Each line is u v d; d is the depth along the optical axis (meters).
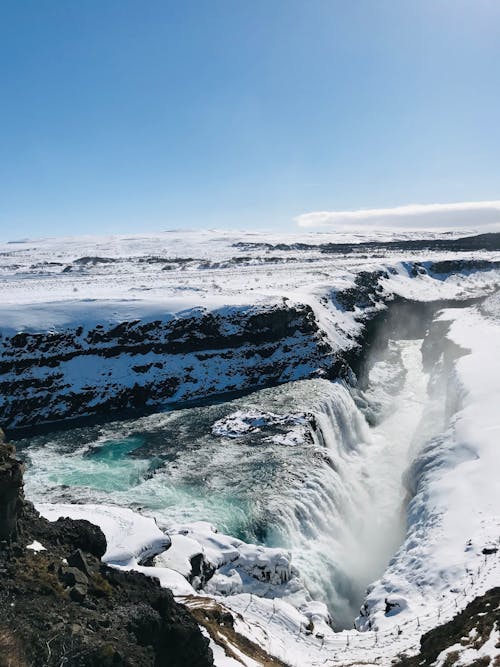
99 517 24.94
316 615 24.30
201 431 46.44
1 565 11.00
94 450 43.22
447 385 49.72
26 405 50.91
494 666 12.54
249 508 32.47
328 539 33.41
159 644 11.05
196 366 58.91
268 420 47.38
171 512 32.34
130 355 58.03
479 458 31.89
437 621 18.92
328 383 57.56
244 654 15.18
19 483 11.94
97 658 9.34
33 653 9.06
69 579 11.41
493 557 22.44
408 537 28.83
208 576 24.77
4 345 53.00
